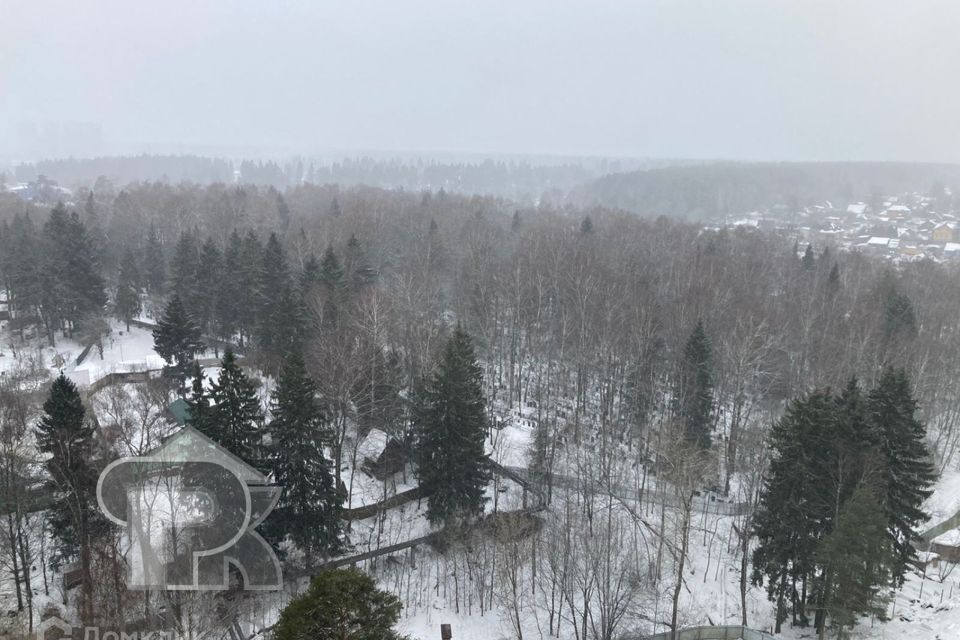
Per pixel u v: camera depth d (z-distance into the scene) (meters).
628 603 41.12
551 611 41.91
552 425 61.03
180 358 62.75
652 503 52.22
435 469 46.78
